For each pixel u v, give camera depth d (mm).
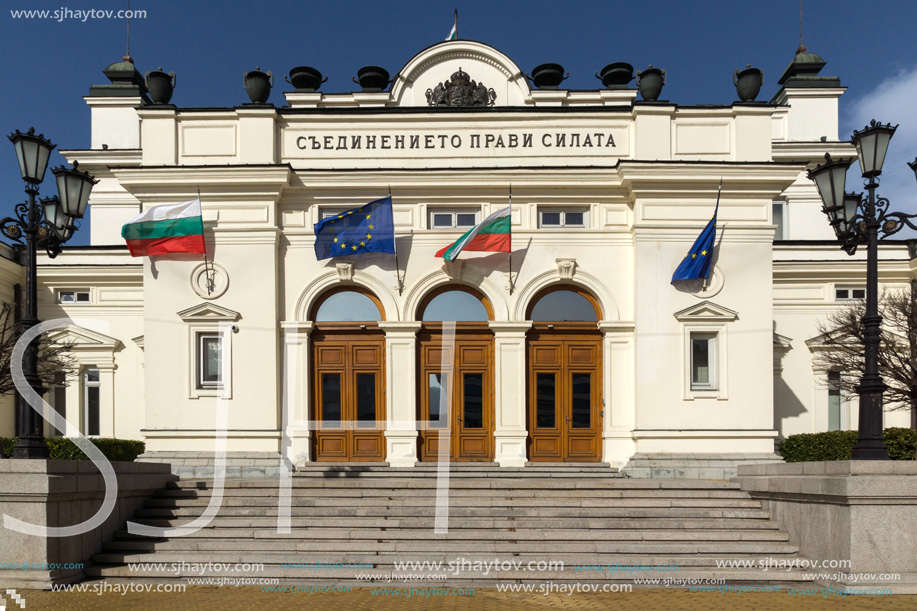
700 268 16406
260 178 16875
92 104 28000
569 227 17500
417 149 17703
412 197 17438
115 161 27031
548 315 17422
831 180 11703
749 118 17375
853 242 11789
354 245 16891
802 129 28062
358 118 17750
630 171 16625
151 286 16922
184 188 17062
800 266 21594
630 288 17156
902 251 22328
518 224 17375
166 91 17750
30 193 11352
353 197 17406
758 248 16875
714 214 16391
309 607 9102
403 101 23703
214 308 16766
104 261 22312
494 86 23547
